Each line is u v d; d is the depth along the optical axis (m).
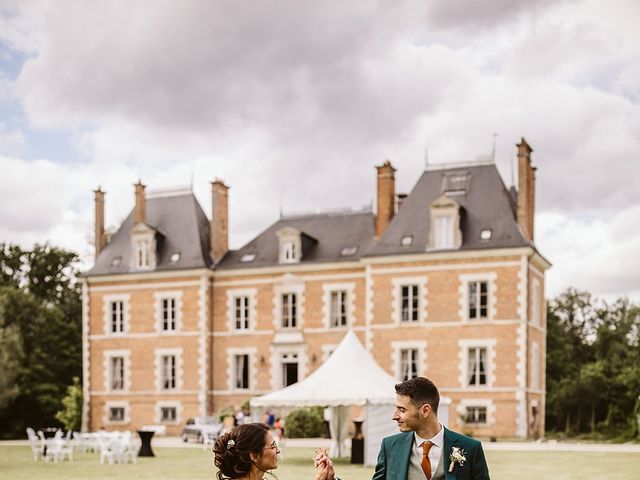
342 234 42.72
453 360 37.38
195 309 43.16
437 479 5.16
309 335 41.28
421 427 5.25
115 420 44.16
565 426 53.88
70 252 57.34
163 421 43.12
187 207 45.78
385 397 22.47
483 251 37.06
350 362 24.28
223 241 44.72
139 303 44.34
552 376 56.41
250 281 42.94
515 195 42.16
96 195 46.53
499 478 18.12
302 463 23.30
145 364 43.84
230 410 38.47
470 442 5.25
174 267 43.62
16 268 56.00
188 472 21.00
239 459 4.78
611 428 48.16
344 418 27.20
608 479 17.89
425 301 38.09
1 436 46.78
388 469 5.30
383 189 40.41
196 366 42.81
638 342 61.62
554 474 19.14
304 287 41.66
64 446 30.16
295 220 44.59
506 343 36.56
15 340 44.62
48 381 49.22
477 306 37.31
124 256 45.50
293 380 42.09
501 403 36.44
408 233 39.16
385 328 38.62
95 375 44.91
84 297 45.53
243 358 43.12
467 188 39.38
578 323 64.12
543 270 40.56
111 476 19.86
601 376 51.53
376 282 39.06
